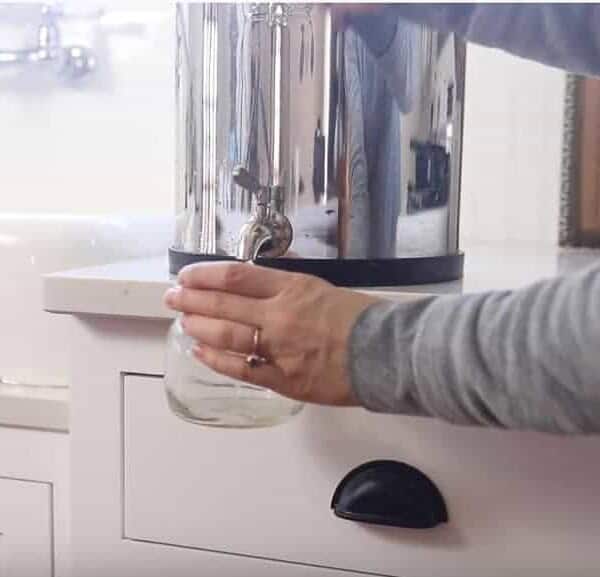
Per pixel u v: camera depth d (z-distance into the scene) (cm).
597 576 54
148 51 113
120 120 115
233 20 64
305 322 46
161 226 91
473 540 56
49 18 115
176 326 53
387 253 64
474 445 56
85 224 80
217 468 61
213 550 61
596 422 40
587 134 102
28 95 118
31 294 77
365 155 63
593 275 40
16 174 120
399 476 56
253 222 61
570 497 55
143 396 62
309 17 62
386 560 58
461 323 42
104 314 60
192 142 67
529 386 40
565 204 104
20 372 77
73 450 64
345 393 46
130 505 63
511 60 104
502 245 105
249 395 52
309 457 59
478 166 107
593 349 39
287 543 60
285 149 62
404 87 64
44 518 72
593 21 72
